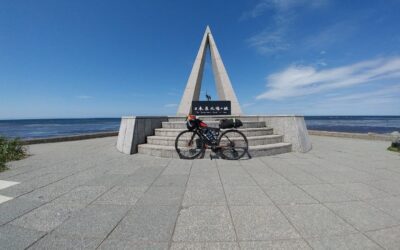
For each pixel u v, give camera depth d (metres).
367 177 4.16
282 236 2.22
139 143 6.91
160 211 2.78
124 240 2.17
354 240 2.15
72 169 4.86
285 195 3.28
